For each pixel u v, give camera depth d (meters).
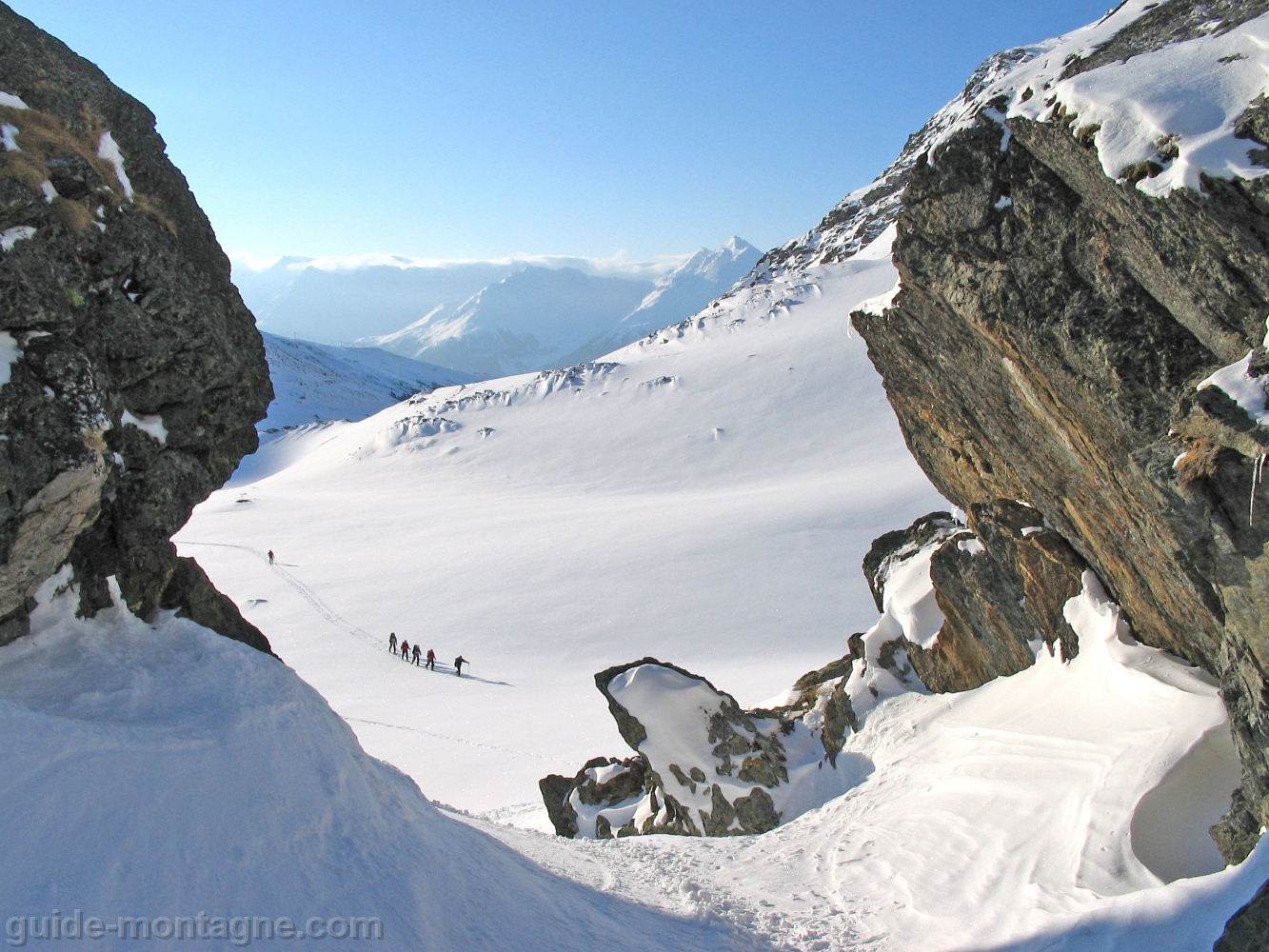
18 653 7.32
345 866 6.98
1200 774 8.90
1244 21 8.95
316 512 79.06
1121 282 9.25
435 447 102.75
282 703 7.91
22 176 7.64
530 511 71.69
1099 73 9.47
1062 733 11.21
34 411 7.16
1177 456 7.75
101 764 5.96
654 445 90.25
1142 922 7.28
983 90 11.18
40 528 7.22
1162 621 11.11
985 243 10.77
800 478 74.12
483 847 9.62
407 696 30.12
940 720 14.32
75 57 8.94
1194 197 7.88
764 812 14.43
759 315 117.19
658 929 9.13
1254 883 6.89
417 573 52.59
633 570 48.12
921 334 13.28
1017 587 14.27
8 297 7.19
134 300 8.57
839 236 149.88
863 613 38.19
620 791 17.88
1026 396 11.50
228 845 6.27
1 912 4.89
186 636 8.41
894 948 8.48
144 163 9.09
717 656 33.88
